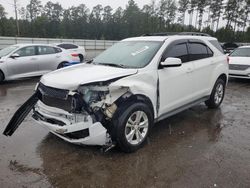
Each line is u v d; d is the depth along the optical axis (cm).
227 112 623
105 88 373
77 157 390
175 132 493
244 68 1008
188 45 534
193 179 337
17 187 318
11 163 371
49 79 404
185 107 526
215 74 601
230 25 5312
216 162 379
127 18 8025
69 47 1728
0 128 498
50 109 390
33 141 443
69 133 375
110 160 383
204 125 532
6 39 3394
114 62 473
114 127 376
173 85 477
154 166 368
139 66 438
